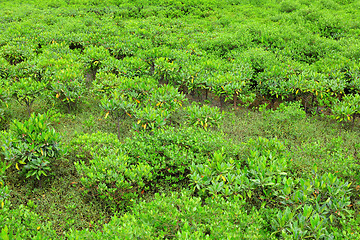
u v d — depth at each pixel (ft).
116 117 24.95
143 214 12.66
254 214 13.38
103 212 15.34
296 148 21.30
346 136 22.74
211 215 12.96
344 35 41.86
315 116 26.63
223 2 66.90
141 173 16.12
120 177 15.53
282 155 18.13
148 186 16.74
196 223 12.84
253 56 31.42
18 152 15.57
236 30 43.52
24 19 51.37
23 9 58.95
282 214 12.88
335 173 16.98
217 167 15.78
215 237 11.91
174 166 18.15
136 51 35.35
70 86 24.80
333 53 33.12
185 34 43.91
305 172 16.75
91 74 34.09
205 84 28.12
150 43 37.55
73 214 15.26
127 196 15.49
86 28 42.01
